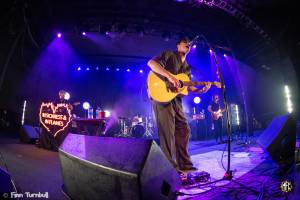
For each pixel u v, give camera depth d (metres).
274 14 9.13
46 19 8.98
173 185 2.04
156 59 3.22
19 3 6.94
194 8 9.20
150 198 1.71
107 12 9.44
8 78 9.24
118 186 1.75
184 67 3.47
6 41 8.23
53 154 5.41
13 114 10.13
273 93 12.20
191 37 10.67
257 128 12.66
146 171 1.67
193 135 11.26
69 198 2.54
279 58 11.00
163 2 8.91
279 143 3.42
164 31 10.44
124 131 11.99
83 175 2.10
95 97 15.45
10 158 4.45
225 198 2.51
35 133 7.30
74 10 9.13
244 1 8.52
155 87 3.20
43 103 6.31
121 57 14.57
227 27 10.37
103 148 2.02
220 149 6.46
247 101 12.88
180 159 3.31
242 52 11.73
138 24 10.13
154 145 1.79
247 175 3.38
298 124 6.26
